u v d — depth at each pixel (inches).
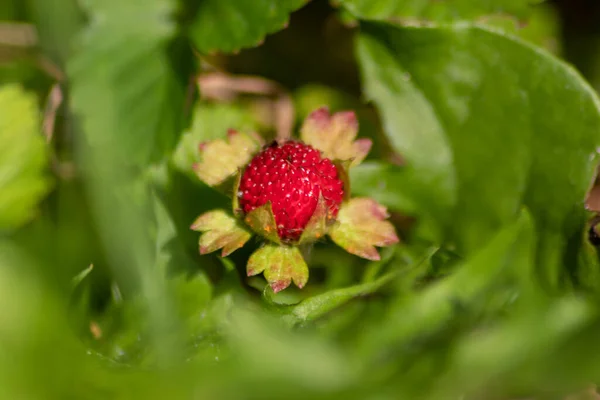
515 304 6.4
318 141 6.8
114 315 6.6
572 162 6.8
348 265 7.0
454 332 6.2
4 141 7.1
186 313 6.6
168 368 5.8
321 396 5.8
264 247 6.5
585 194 6.8
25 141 7.1
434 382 5.9
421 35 7.1
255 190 6.5
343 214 6.6
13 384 5.7
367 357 6.2
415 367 6.0
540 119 6.9
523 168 7.0
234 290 6.6
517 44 6.9
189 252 6.9
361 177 7.2
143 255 6.6
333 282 7.0
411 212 7.2
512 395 6.2
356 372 6.0
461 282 6.4
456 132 7.2
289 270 6.5
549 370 6.1
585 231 6.7
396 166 7.2
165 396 5.7
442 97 7.2
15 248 6.4
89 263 6.9
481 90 7.1
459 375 6.0
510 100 7.0
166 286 6.6
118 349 6.5
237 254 7.0
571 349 6.1
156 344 6.3
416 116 7.2
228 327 6.2
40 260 6.3
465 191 7.2
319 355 5.9
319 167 6.6
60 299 6.0
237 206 6.5
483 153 7.1
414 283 6.6
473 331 6.2
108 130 7.1
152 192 6.9
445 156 7.2
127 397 5.7
